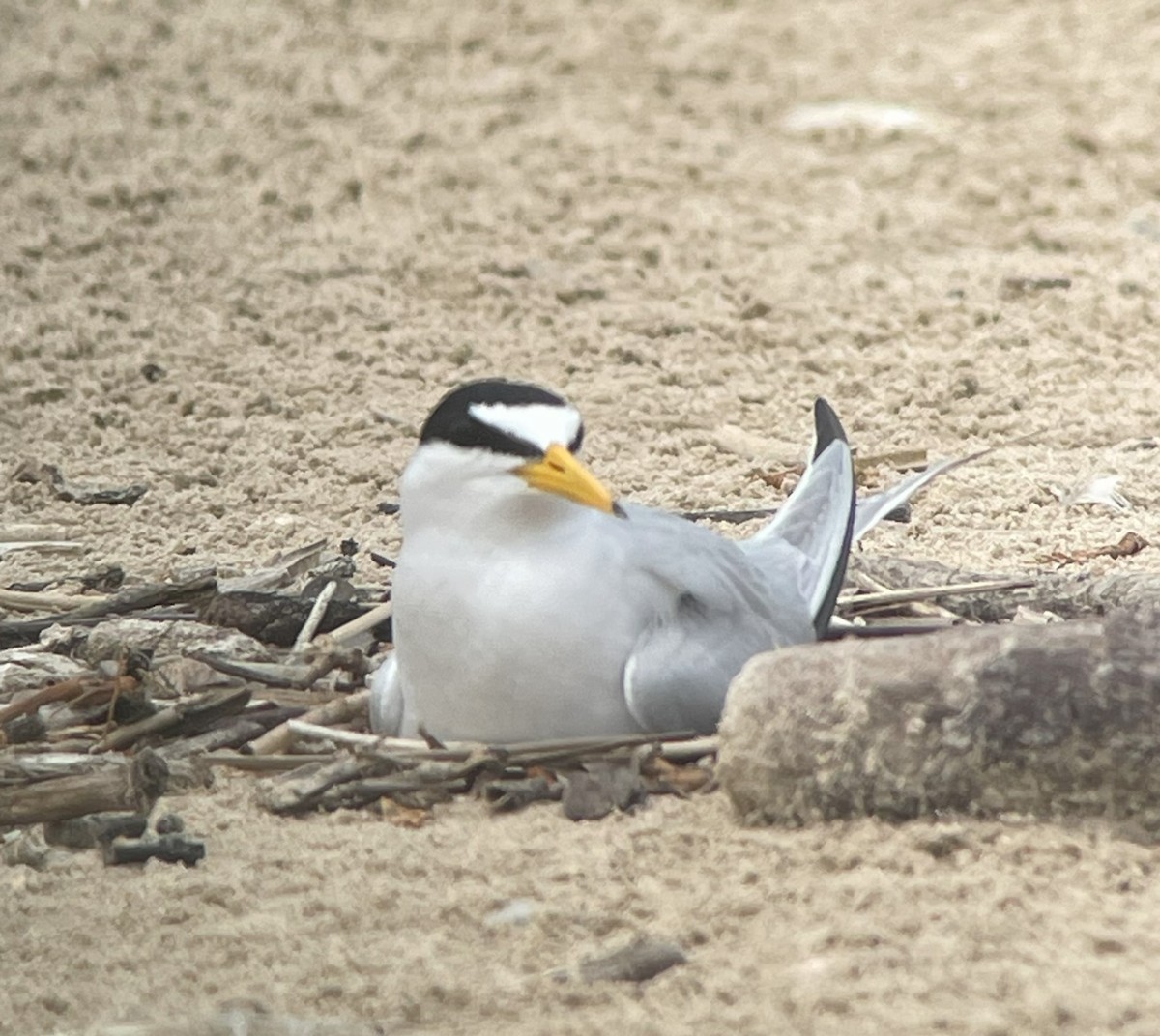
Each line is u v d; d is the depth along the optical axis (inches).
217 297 687.7
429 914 305.4
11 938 305.7
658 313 668.7
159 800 347.6
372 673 392.5
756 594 367.2
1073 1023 263.0
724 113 876.6
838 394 598.2
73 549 481.1
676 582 352.8
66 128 847.1
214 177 802.2
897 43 952.9
